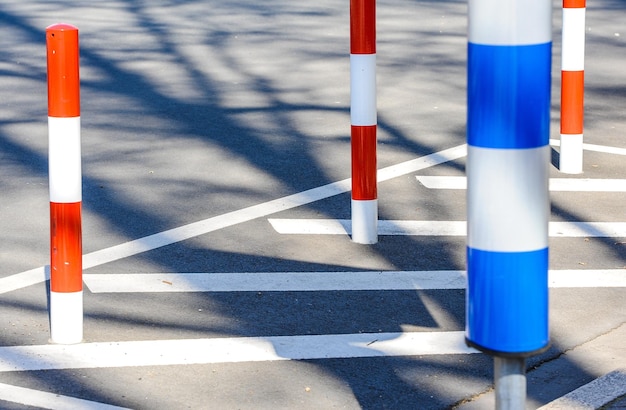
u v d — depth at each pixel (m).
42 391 4.46
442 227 6.92
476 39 2.74
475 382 4.62
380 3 18.84
